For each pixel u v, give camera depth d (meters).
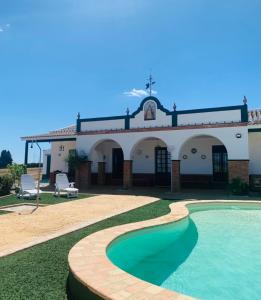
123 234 7.16
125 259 6.92
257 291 5.77
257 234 9.95
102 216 10.18
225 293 5.64
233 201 13.58
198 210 13.20
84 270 4.61
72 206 12.61
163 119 18.98
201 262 7.38
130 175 19.83
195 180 21.22
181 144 18.27
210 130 17.47
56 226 8.73
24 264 5.42
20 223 9.14
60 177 16.64
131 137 19.86
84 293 4.12
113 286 4.01
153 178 22.77
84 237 7.28
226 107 17.28
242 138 16.67
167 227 8.64
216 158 21.03
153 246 8.05
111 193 17.89
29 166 38.38
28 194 15.32
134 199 15.00
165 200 14.66
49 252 6.11
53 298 4.12
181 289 5.78
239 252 8.21
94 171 24.61
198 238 9.51
